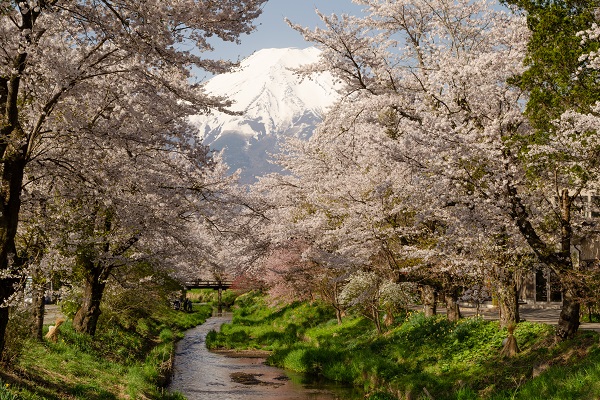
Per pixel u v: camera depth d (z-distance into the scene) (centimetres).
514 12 1466
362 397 1739
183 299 5103
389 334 2169
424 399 1416
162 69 1098
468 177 1320
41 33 1014
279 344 2919
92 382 1380
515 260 1537
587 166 1230
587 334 1315
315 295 3856
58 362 1432
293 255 2939
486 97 1433
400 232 1808
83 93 1123
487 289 1738
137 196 1422
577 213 1534
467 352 1661
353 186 1878
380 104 1510
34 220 1242
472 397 1311
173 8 1031
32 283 1228
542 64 1230
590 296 1311
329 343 2520
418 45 1830
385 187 1471
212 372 2325
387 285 2145
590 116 1079
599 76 1185
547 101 1236
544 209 1468
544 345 1423
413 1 1792
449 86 1434
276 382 2105
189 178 1414
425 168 1352
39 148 1238
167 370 2198
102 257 1606
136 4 962
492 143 1336
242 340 3216
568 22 1223
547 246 1363
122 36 1002
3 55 994
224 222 1658
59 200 1323
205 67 1127
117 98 1154
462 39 1817
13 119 987
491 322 1798
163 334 3119
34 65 1036
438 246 1571
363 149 1798
